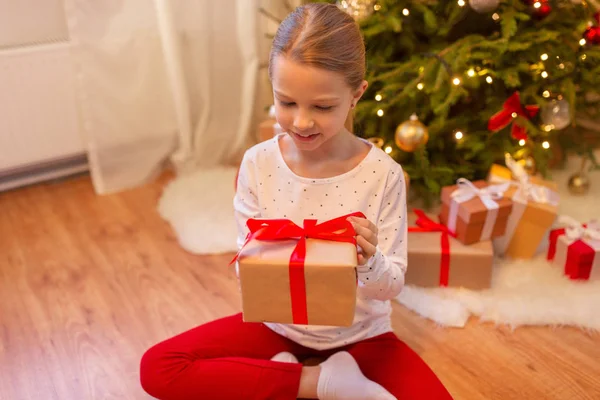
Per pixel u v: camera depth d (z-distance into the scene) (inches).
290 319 42.6
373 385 48.9
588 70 76.0
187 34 90.7
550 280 68.6
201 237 78.7
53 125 89.4
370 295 47.0
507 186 70.2
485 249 66.7
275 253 41.1
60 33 89.2
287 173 48.8
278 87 40.8
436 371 58.2
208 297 69.5
